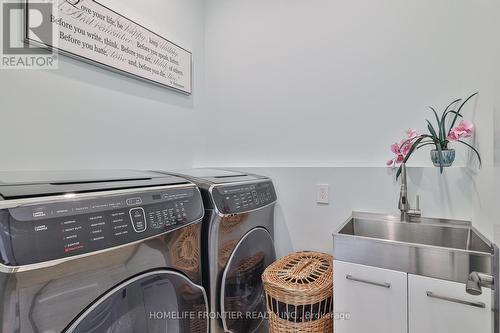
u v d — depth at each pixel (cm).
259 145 207
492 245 106
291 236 188
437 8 154
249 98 211
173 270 102
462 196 141
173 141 195
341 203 173
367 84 172
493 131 109
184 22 204
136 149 166
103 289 77
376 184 163
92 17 138
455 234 139
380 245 116
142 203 93
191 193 116
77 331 71
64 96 128
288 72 197
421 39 158
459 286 102
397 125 164
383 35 168
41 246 65
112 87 151
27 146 115
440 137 144
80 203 77
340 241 125
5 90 109
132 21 160
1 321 59
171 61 190
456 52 149
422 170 151
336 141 182
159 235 94
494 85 110
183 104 204
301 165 192
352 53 177
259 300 160
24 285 62
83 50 134
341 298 124
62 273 68
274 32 202
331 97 183
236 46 216
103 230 78
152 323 93
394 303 113
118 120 154
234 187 145
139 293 88
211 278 125
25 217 65
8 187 76
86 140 138
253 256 155
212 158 224
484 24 138
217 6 223
